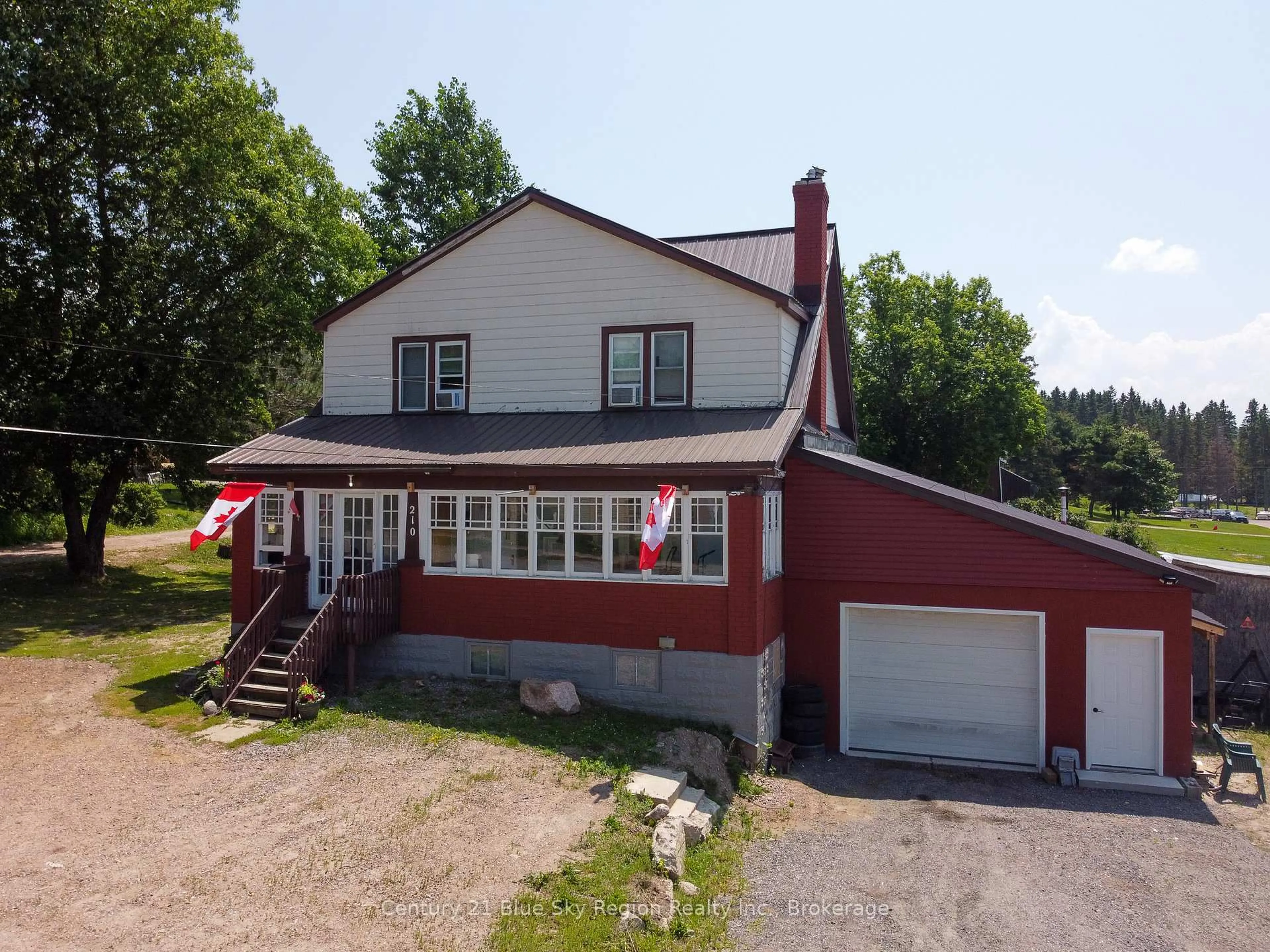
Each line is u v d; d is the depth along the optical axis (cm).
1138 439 8650
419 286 1733
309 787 993
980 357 3903
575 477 1382
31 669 1503
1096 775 1348
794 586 1534
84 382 2327
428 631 1462
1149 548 3247
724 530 1321
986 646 1460
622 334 1609
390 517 1497
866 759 1462
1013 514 1445
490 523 1441
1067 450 8975
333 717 1223
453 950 682
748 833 1063
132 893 741
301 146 2733
